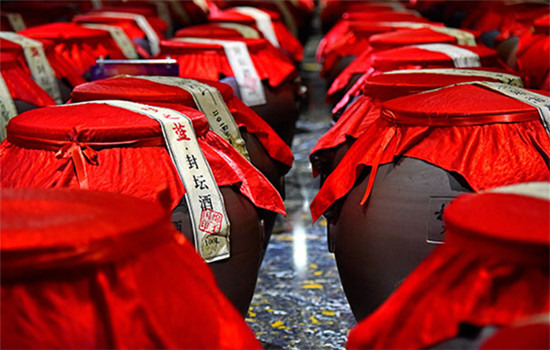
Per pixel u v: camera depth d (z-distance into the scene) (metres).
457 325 1.05
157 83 2.23
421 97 1.85
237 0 7.52
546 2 5.08
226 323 1.17
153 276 1.09
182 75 3.16
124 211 1.13
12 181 1.68
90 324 1.02
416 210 1.67
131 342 1.04
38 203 1.14
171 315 1.09
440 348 1.06
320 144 2.37
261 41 3.31
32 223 1.05
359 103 2.38
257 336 2.28
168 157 1.69
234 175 1.80
